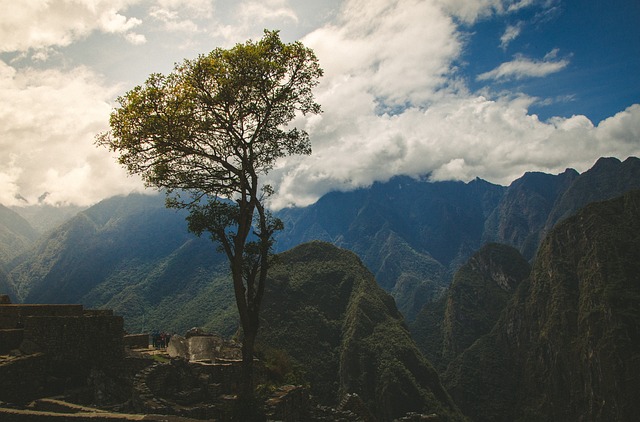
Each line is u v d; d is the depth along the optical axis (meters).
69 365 19.45
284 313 121.69
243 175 16.69
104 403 18.53
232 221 17.14
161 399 17.39
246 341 15.93
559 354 162.00
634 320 140.50
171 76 16.16
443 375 191.75
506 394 175.25
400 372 102.06
